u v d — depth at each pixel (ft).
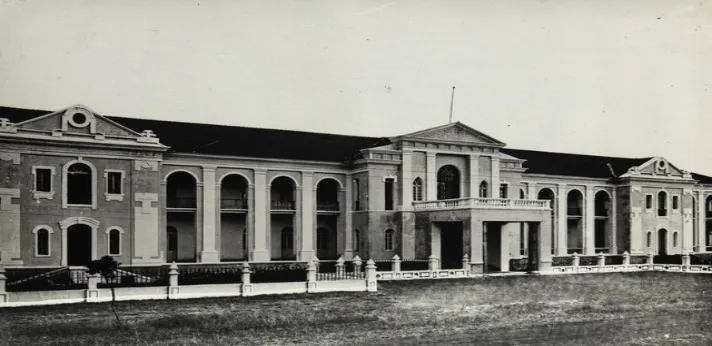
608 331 88.79
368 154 171.32
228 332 85.71
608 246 220.23
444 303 111.86
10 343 78.38
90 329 86.22
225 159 163.02
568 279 153.38
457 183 183.52
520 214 165.37
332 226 182.70
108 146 143.23
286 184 179.63
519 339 82.33
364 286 128.26
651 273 172.96
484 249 160.25
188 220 164.76
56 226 138.31
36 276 123.34
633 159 232.94
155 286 114.21
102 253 142.61
